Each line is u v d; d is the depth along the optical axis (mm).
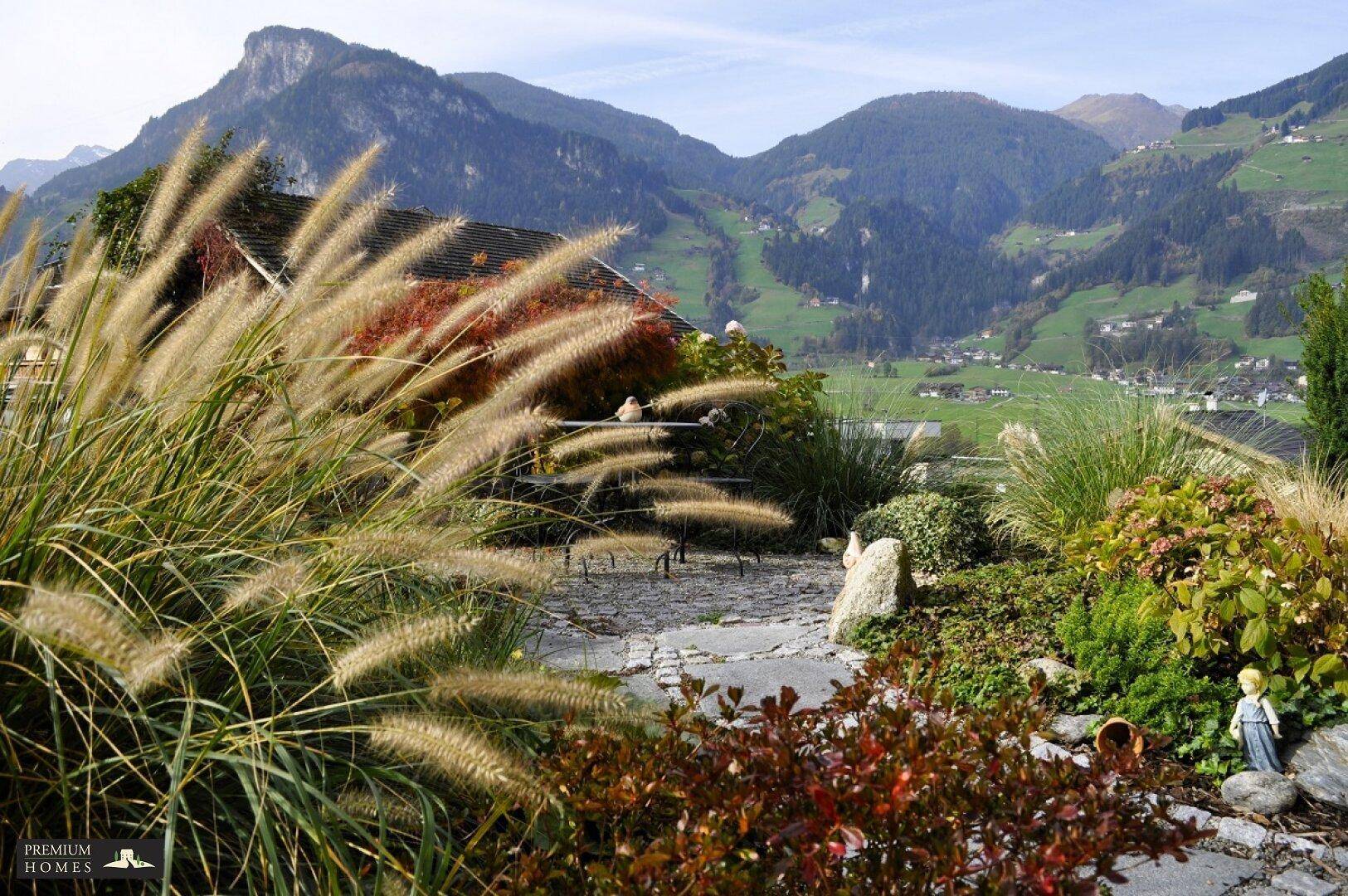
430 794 2359
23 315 2953
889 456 10609
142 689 2055
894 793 1950
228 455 2920
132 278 2934
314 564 2432
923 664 2824
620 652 5270
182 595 2590
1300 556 4465
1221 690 4297
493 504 3439
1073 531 7758
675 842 1946
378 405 3139
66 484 2559
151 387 2803
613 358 8602
